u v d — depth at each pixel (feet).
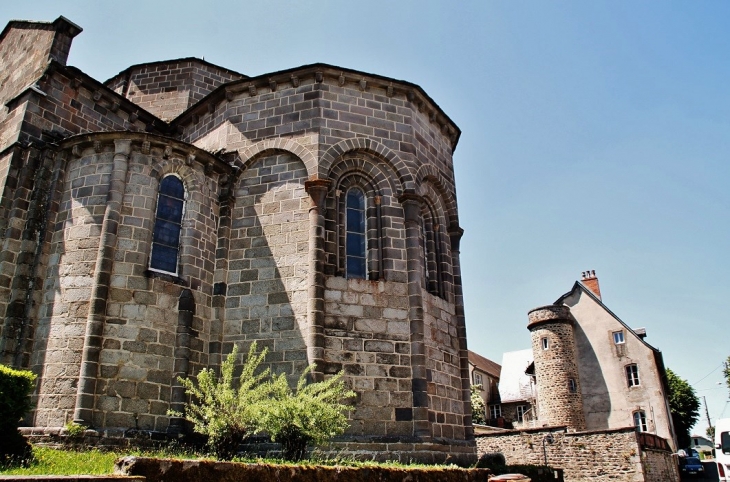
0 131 68.74
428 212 76.89
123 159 62.08
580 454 108.37
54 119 68.49
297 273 63.57
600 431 107.34
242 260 66.08
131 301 58.08
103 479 25.99
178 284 61.52
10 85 77.10
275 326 62.18
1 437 38.93
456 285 76.64
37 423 53.16
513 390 219.20
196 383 59.88
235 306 64.28
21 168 63.36
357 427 58.95
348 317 62.90
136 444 53.26
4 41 84.23
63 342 55.52
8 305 57.82
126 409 54.65
